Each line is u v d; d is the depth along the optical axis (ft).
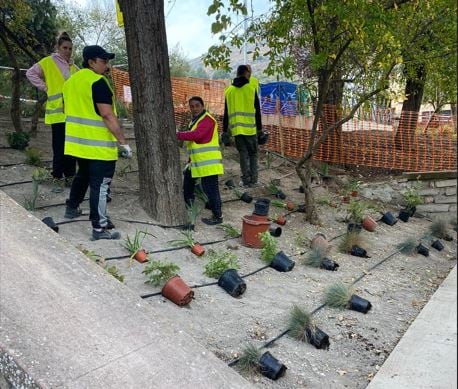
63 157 20.02
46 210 17.89
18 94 25.34
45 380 8.04
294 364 11.43
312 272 17.56
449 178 29.27
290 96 35.45
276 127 34.35
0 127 28.99
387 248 22.15
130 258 14.97
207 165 19.43
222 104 42.39
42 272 10.54
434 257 22.44
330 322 13.89
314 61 19.74
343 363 11.87
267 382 10.57
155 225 18.38
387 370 11.19
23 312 9.29
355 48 19.84
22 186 19.84
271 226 21.24
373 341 13.07
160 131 18.39
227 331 12.32
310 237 21.45
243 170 26.66
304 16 19.66
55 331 9.06
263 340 12.23
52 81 19.36
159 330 9.84
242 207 23.85
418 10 18.33
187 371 9.00
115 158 15.67
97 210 15.65
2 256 10.64
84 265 11.25
